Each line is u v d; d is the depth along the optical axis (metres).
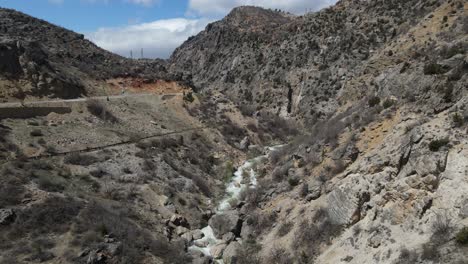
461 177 24.72
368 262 25.59
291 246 32.44
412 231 25.11
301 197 36.94
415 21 83.19
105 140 52.19
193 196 47.72
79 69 74.69
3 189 34.72
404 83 39.12
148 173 47.62
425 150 27.69
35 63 59.44
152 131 61.75
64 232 32.56
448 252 21.78
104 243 31.81
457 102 30.41
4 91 52.75
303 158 41.75
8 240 30.28
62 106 55.59
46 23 92.75
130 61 93.94
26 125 48.06
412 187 26.86
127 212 38.50
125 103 68.06
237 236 38.75
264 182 45.34
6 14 85.88
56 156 44.62
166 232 38.38
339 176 34.88
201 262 34.69
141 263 31.84
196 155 60.38
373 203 29.05
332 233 30.81
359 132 37.50
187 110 76.50
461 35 47.31
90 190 40.53
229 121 79.56
